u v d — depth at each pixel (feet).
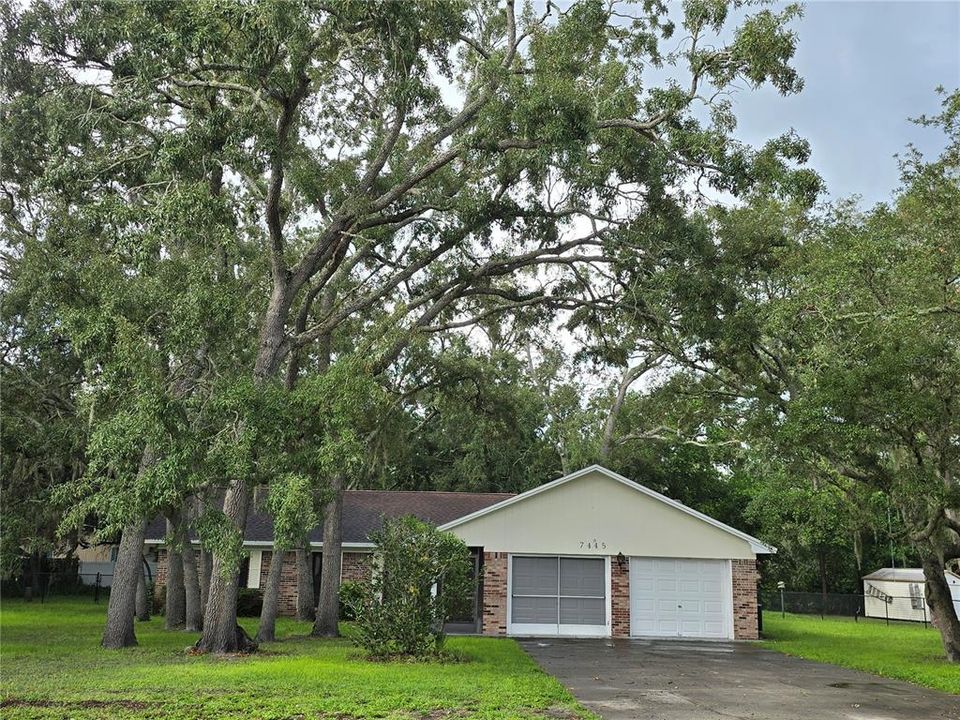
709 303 63.31
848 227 63.00
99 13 58.49
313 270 61.82
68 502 63.46
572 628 81.46
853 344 52.75
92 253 59.11
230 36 52.13
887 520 81.35
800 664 58.13
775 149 57.06
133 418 43.39
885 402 49.49
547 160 55.77
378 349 68.39
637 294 66.18
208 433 46.50
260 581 99.71
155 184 52.85
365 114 67.67
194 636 68.90
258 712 32.32
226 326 49.29
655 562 83.20
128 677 41.78
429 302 80.74
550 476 142.31
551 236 69.15
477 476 135.33
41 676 42.04
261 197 61.77
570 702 36.94
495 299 81.61
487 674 45.47
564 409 141.28
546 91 53.36
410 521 57.47
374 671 45.57
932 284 49.65
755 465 107.14
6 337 66.13
